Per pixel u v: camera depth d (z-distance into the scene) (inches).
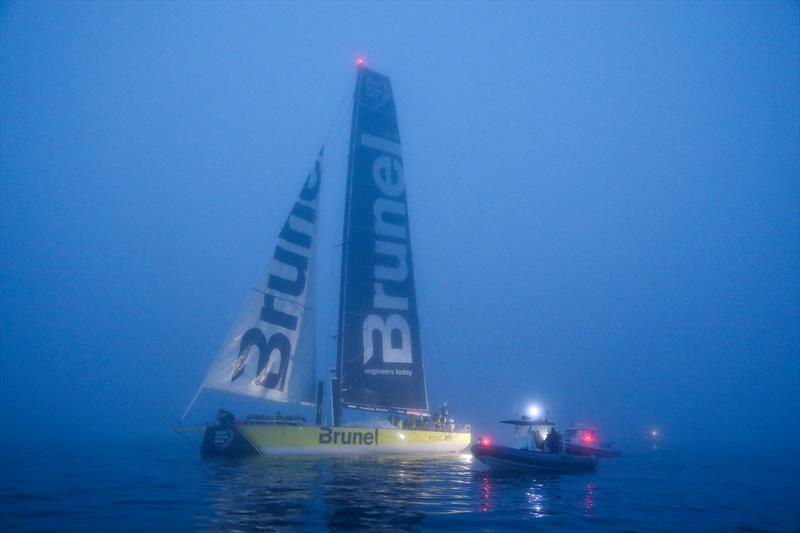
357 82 1485.0
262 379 1216.2
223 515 606.9
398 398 1370.6
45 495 751.7
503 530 576.1
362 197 1428.4
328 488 809.5
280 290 1264.8
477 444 1092.5
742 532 615.5
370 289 1390.3
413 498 751.1
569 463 1205.7
